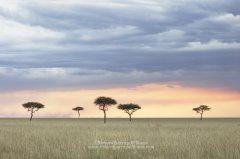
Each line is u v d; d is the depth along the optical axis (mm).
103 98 87750
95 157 17016
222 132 33938
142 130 38375
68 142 22219
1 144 22359
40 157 16797
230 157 16281
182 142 21938
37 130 37062
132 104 104562
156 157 16969
